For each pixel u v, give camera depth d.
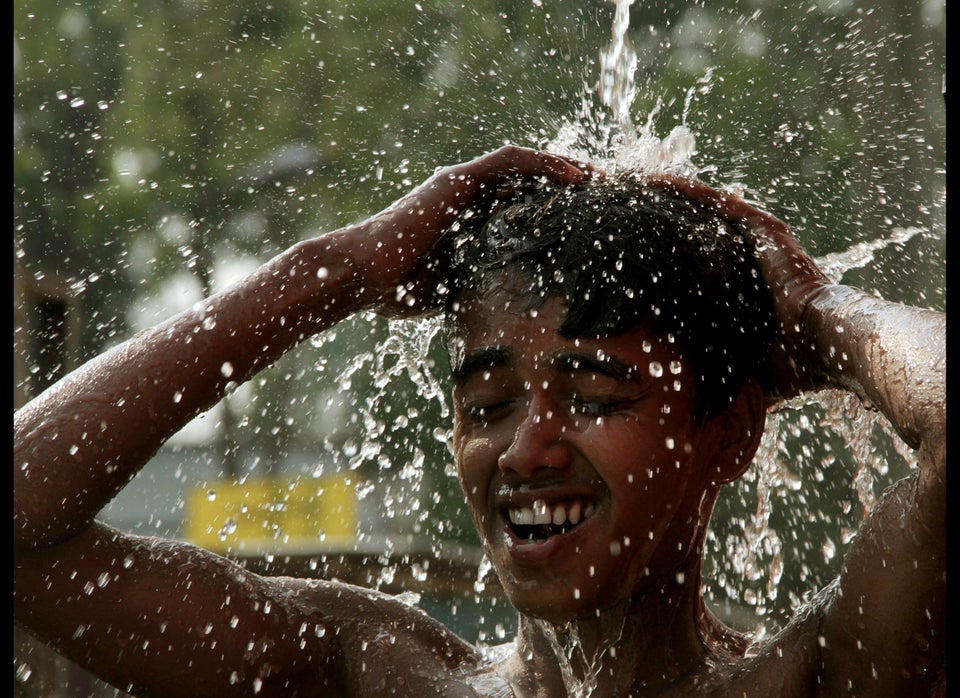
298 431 23.75
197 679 6.78
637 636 6.45
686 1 21.52
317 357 24.08
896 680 5.86
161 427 6.48
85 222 28.05
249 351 6.59
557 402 6.19
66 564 6.55
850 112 19.39
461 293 6.52
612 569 6.16
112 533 6.76
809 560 16.45
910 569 5.66
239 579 7.02
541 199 6.71
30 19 29.94
